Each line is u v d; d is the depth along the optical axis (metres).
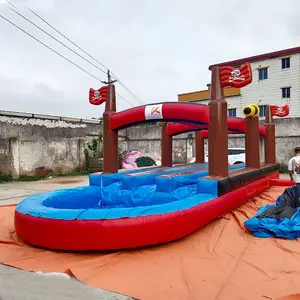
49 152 16.14
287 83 22.84
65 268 3.66
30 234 4.39
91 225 4.05
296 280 3.27
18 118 14.77
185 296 2.98
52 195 5.74
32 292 3.12
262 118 23.88
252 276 3.38
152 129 19.67
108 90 7.38
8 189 11.55
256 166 8.45
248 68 5.54
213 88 5.92
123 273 3.50
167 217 4.32
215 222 5.55
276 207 5.46
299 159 5.92
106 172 7.34
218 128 5.85
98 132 18.91
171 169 8.30
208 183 5.69
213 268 3.61
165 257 3.96
